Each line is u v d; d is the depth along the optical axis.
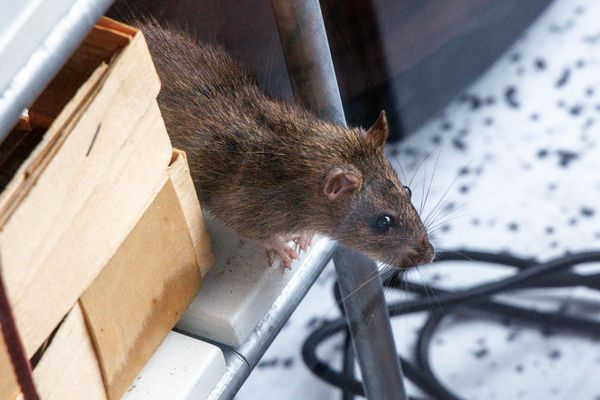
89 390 0.93
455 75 1.15
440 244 1.12
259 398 1.05
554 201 1.15
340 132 1.05
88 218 0.90
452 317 1.09
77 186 0.89
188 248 0.96
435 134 1.14
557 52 1.20
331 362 1.06
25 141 0.92
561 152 1.17
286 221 1.02
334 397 1.05
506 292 1.11
